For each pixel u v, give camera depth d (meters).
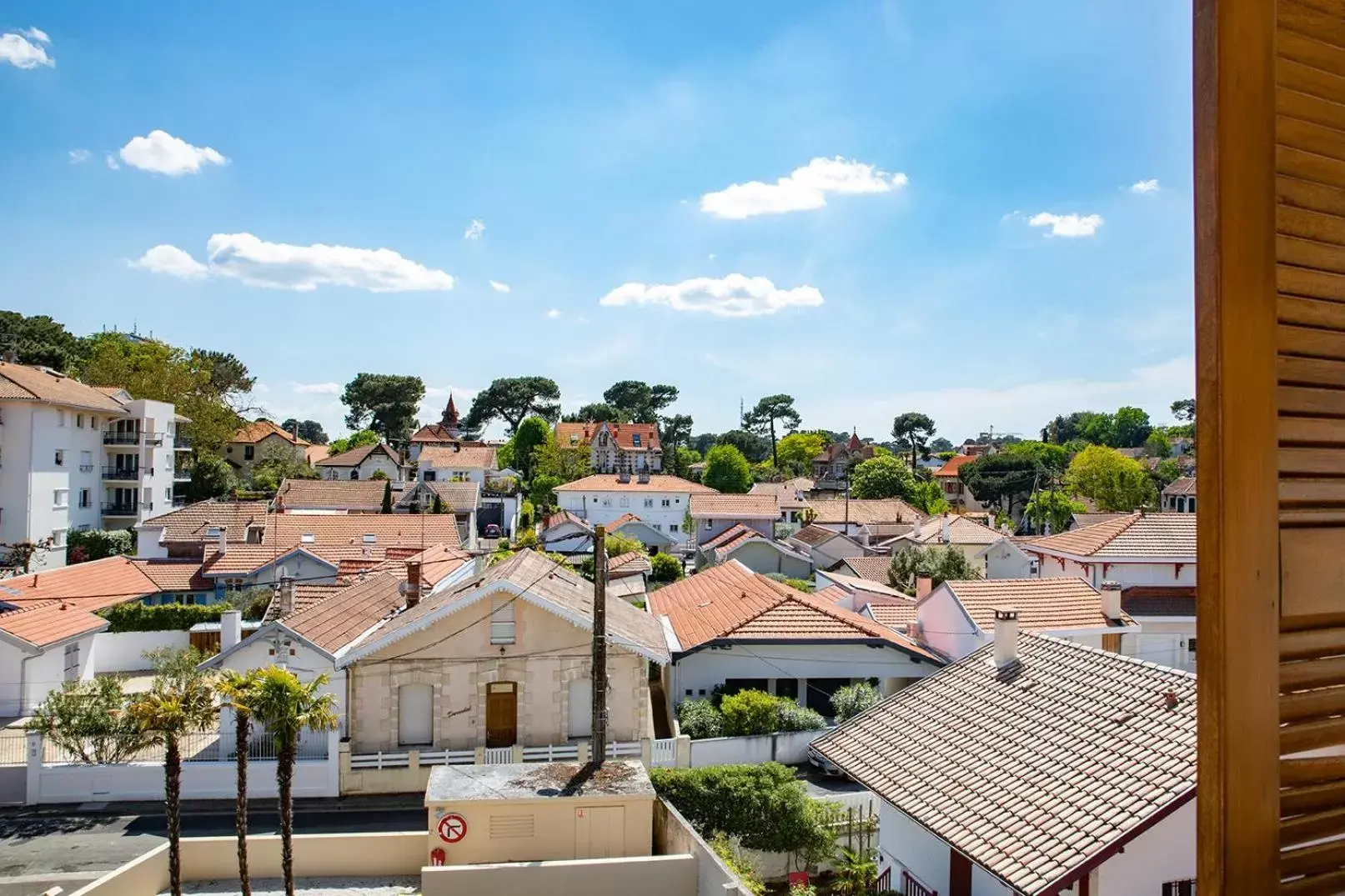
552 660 26.83
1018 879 11.38
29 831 22.58
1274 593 2.64
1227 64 2.65
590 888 16.92
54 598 35.84
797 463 143.88
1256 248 2.65
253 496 77.56
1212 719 2.59
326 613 29.86
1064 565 40.38
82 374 78.69
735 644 28.94
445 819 18.61
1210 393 2.63
